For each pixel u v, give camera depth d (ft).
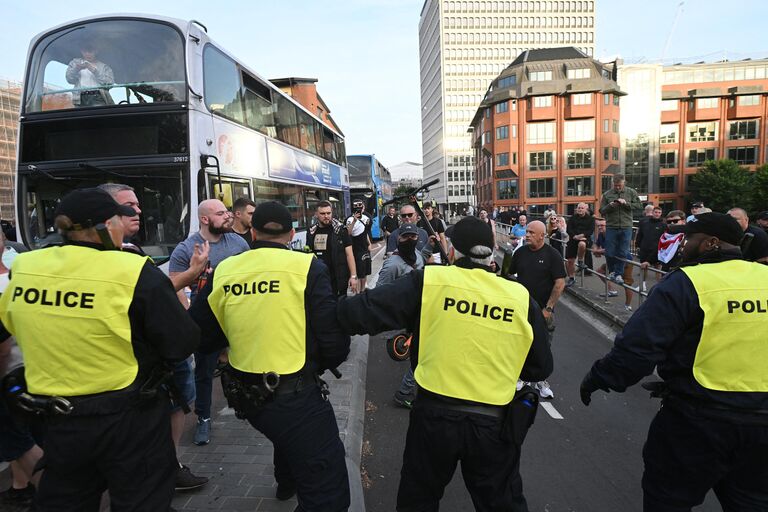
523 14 359.05
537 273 16.15
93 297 6.43
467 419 7.24
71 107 19.86
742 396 7.06
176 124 19.45
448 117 372.38
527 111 198.08
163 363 7.15
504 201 204.23
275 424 7.66
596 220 37.32
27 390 6.70
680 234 23.52
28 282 6.57
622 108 219.41
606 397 16.22
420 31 472.03
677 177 223.30
